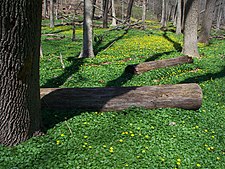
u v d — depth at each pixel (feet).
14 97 15.39
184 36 51.57
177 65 41.14
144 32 99.04
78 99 21.54
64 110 21.53
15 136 16.29
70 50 60.29
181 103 22.25
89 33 49.14
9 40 13.76
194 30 50.34
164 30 112.27
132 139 17.65
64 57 49.90
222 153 17.40
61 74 35.78
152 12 218.18
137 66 36.37
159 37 85.46
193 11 49.75
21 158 15.28
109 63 44.52
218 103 26.94
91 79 33.73
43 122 19.26
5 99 15.31
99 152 16.12
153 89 22.71
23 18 13.67
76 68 39.40
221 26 159.22
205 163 15.99
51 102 21.40
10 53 14.14
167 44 69.46
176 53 52.70
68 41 75.10
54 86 30.53
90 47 49.75
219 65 42.16
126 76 35.09
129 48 61.41
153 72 36.27
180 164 15.55
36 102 16.97
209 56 52.13
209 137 18.99
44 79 32.99
